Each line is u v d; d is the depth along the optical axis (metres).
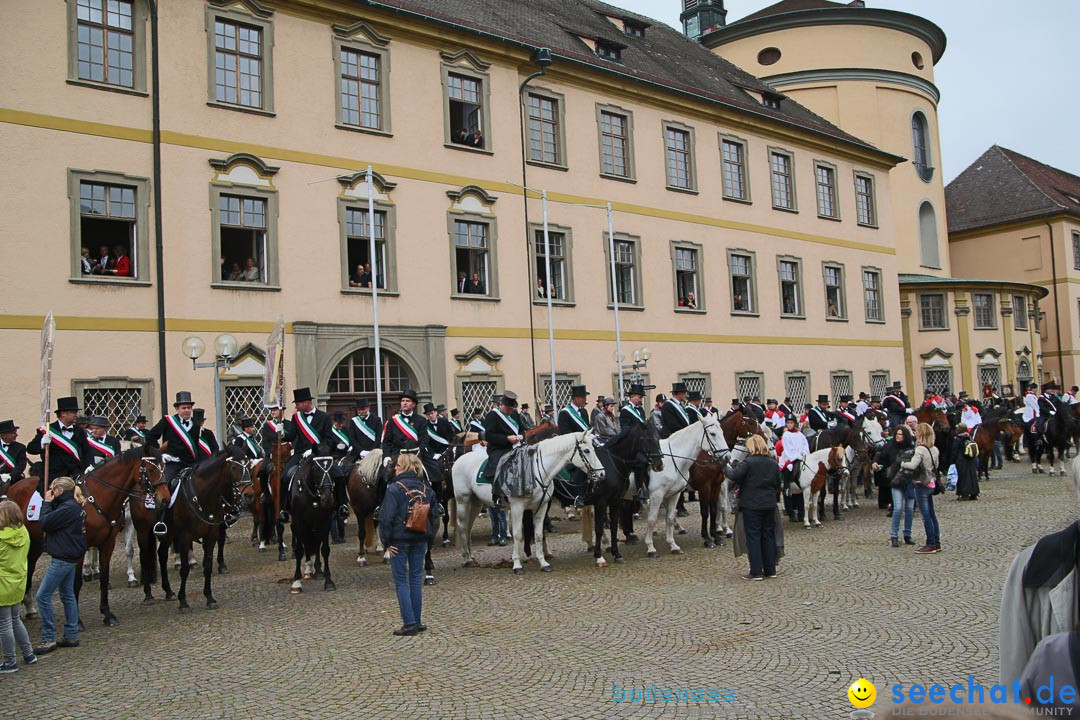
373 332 23.56
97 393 19.28
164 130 20.52
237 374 21.12
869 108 46.88
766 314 35.69
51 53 19.11
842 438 18.98
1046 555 3.57
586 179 29.59
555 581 12.83
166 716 7.52
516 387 26.81
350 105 24.02
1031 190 57.69
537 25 31.36
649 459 14.02
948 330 46.22
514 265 27.14
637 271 30.91
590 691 7.76
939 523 17.25
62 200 19.05
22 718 7.59
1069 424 25.55
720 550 15.15
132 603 12.32
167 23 20.77
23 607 11.63
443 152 25.66
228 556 16.14
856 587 11.73
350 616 10.97
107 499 10.98
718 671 8.23
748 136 35.78
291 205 22.45
